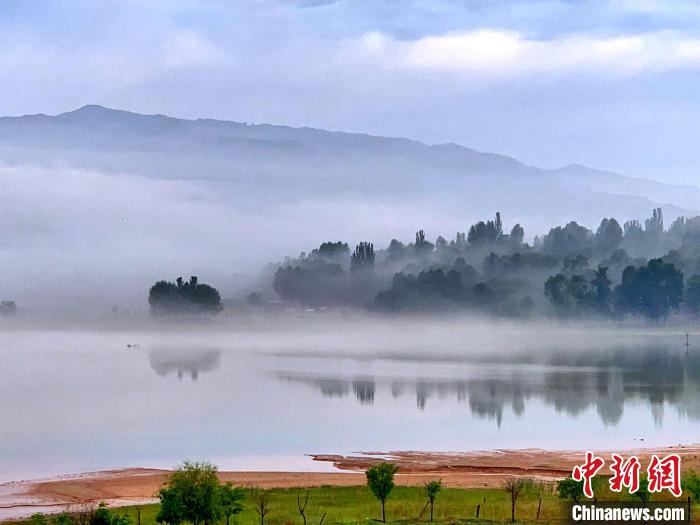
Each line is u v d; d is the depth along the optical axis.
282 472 80.50
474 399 137.88
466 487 68.62
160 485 75.50
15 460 92.31
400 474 77.50
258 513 56.72
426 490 61.69
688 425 110.75
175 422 118.75
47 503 68.81
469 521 52.41
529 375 172.38
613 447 93.88
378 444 98.12
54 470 85.81
